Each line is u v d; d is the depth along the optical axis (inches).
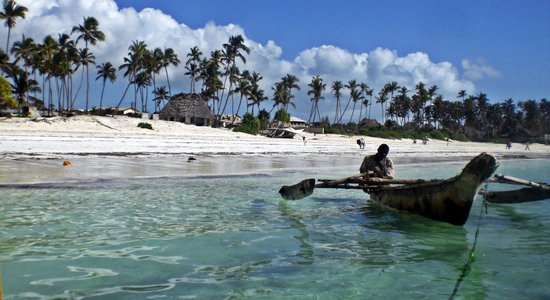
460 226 321.1
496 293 185.8
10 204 377.1
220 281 195.3
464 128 4950.8
